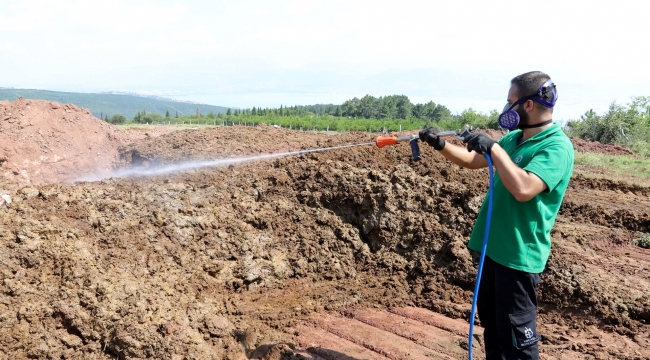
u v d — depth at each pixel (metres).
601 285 5.01
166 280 4.51
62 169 9.50
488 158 2.93
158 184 6.08
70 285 3.81
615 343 4.32
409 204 5.93
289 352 3.89
